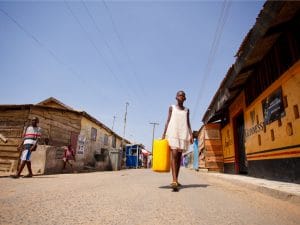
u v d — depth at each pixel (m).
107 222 1.88
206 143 13.19
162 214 2.20
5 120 12.78
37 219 1.88
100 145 21.22
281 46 5.19
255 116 7.13
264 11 4.50
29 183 4.86
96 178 6.62
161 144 4.14
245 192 4.21
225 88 8.45
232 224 1.94
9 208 2.23
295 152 4.80
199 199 3.13
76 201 2.69
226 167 11.88
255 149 7.16
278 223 2.03
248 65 6.50
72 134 15.46
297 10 4.26
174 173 3.92
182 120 4.17
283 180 5.32
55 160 10.60
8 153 12.16
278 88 5.50
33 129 7.10
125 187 4.22
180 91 4.30
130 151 33.25
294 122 4.82
